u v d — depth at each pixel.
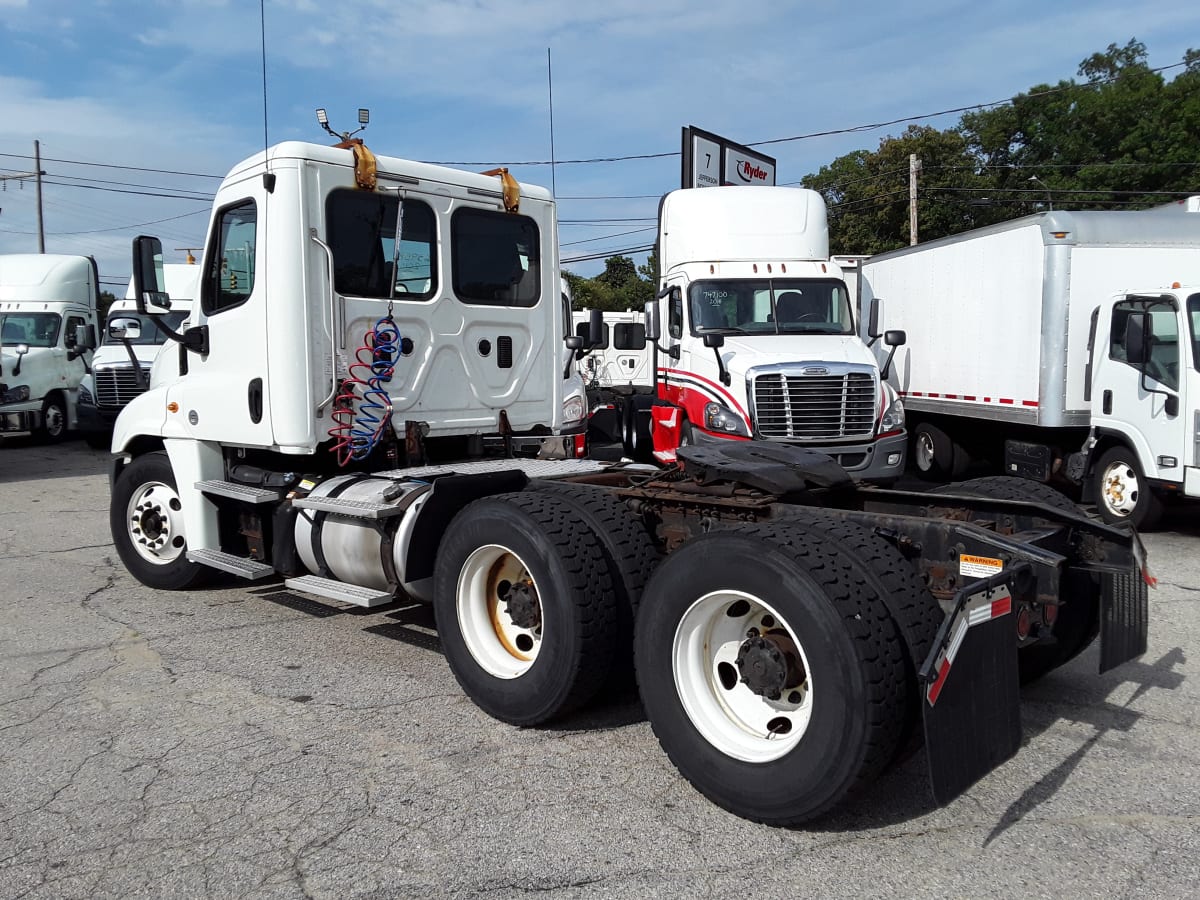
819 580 3.38
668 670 3.90
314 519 5.80
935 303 12.87
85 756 4.30
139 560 7.27
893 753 3.39
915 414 14.12
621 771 4.13
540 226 6.98
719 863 3.38
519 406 6.88
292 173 5.66
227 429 6.22
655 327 11.97
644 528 4.61
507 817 3.72
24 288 19.89
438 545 5.12
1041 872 3.32
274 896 3.20
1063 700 5.02
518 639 4.77
